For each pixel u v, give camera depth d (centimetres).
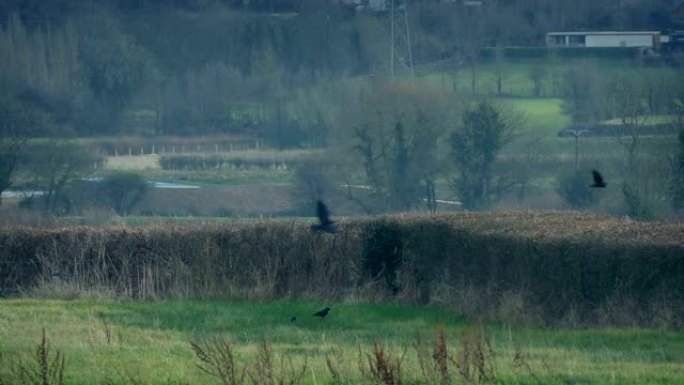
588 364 2741
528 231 3988
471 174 7881
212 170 8838
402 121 8038
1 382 2533
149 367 2758
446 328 3653
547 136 8006
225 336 3444
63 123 9400
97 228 4984
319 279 4725
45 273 4841
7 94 8825
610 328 3469
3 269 4900
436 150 8069
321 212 2697
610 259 3578
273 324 3897
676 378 2500
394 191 7994
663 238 3606
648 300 3500
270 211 7888
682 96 7375
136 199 7912
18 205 7462
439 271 4412
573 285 3678
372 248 4694
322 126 9600
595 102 8512
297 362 2800
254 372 2512
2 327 3578
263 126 9919
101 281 4806
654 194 6662
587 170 7012
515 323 3697
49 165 7825
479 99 8438
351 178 8150
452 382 2398
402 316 4106
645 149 6844
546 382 2469
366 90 8831
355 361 2781
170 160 8950
